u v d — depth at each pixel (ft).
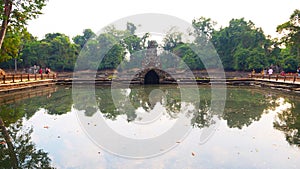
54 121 30.63
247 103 46.60
